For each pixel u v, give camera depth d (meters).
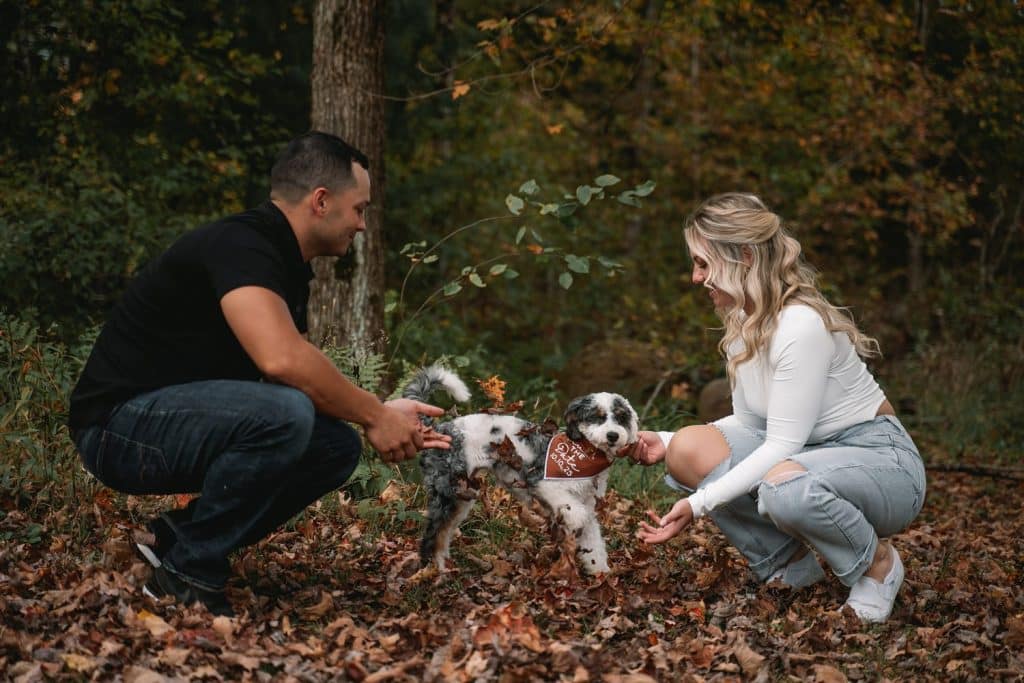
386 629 3.05
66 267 6.91
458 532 4.23
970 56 12.14
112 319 2.98
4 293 6.53
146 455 2.90
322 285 6.46
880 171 13.93
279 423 2.79
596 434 3.95
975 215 13.50
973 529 5.86
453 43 11.79
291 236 2.96
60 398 4.57
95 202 7.50
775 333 3.48
